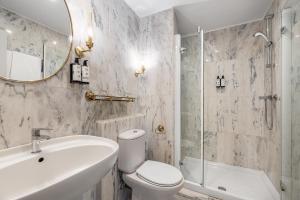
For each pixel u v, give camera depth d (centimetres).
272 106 161
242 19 190
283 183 127
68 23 97
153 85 179
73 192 56
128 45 165
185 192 155
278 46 141
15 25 73
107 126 120
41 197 44
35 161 69
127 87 164
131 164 132
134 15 177
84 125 110
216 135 212
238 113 199
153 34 180
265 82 181
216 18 188
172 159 169
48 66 86
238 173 194
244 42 196
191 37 186
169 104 171
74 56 102
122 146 130
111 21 138
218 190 148
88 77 104
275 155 152
